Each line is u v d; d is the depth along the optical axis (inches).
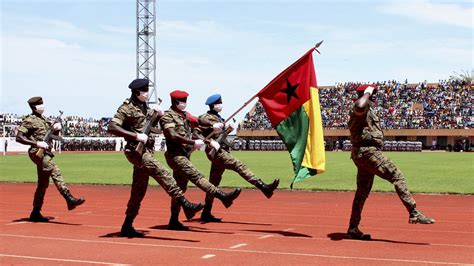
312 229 447.5
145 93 400.8
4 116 2800.2
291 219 509.7
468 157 1955.0
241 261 322.0
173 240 393.4
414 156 2078.0
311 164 426.9
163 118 421.4
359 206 400.5
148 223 483.2
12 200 681.0
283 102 436.1
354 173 1116.5
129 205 409.1
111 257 334.6
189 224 478.6
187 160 424.2
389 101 3371.1
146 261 323.3
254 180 442.6
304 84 432.5
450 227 456.1
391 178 374.6
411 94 3388.3
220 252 349.1
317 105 431.5
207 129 472.1
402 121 3134.8
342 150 3038.9
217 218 498.9
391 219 505.0
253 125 3481.8
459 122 3016.7
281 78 438.0
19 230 442.3
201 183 416.8
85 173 1138.7
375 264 312.8
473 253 343.9
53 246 371.2
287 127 434.9
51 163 486.0
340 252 347.9
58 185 482.9
